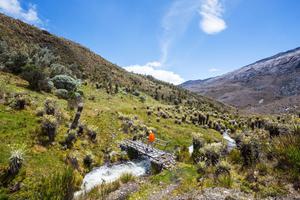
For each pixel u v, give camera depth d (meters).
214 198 11.48
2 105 21.98
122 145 24.83
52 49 82.88
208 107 106.44
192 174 16.92
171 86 171.50
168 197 13.13
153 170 20.27
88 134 23.73
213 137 38.12
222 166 14.66
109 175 19.22
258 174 12.92
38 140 18.86
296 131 13.51
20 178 14.37
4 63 41.56
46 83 36.06
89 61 99.75
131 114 40.22
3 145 16.36
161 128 37.34
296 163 11.81
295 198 10.38
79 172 18.28
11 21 81.00
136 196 14.45
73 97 35.38
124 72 131.88
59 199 13.28
